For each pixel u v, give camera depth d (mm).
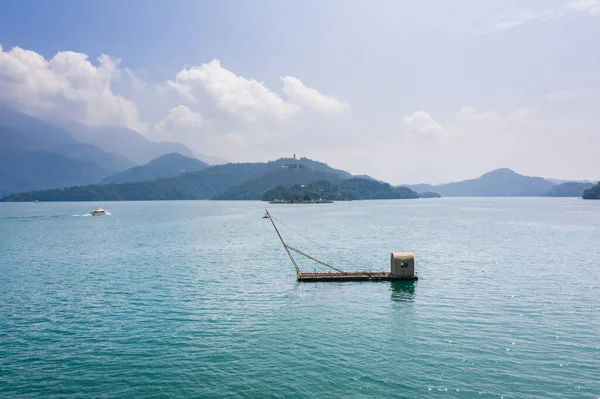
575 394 27859
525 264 75500
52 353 35312
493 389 28516
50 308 48594
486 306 48000
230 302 50750
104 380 30422
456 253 89750
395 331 39719
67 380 30500
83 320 44000
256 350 35406
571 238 117500
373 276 62406
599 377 30156
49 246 108250
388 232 140500
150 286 59656
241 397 27828
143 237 130125
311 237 126688
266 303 50219
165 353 35000
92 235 137500
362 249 97750
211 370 31734
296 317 44469
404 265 62031
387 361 32938
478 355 33969
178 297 53250
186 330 40562
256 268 74188
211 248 102562
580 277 63688
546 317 43688
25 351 35781
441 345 36125
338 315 45125
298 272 63656
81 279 65062
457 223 180875
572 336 38094
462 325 41344
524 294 53344
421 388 28688
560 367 31750
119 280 64062
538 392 28109
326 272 68250
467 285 58812
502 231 140500
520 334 38656
